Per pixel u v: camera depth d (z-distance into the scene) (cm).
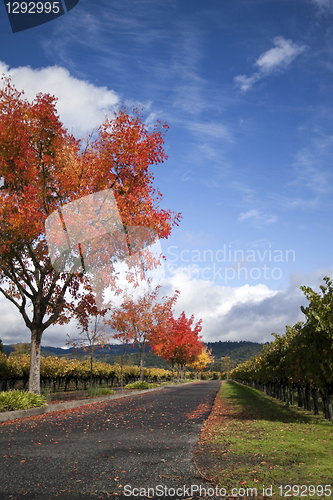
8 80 1478
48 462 571
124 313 2906
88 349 2392
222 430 898
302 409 1507
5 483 467
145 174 1688
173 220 1623
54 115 1568
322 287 1087
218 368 14000
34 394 1378
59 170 1591
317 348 1061
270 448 669
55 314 1647
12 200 1368
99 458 600
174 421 1074
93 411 1355
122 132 1603
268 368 1764
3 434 823
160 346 3206
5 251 1484
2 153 1438
